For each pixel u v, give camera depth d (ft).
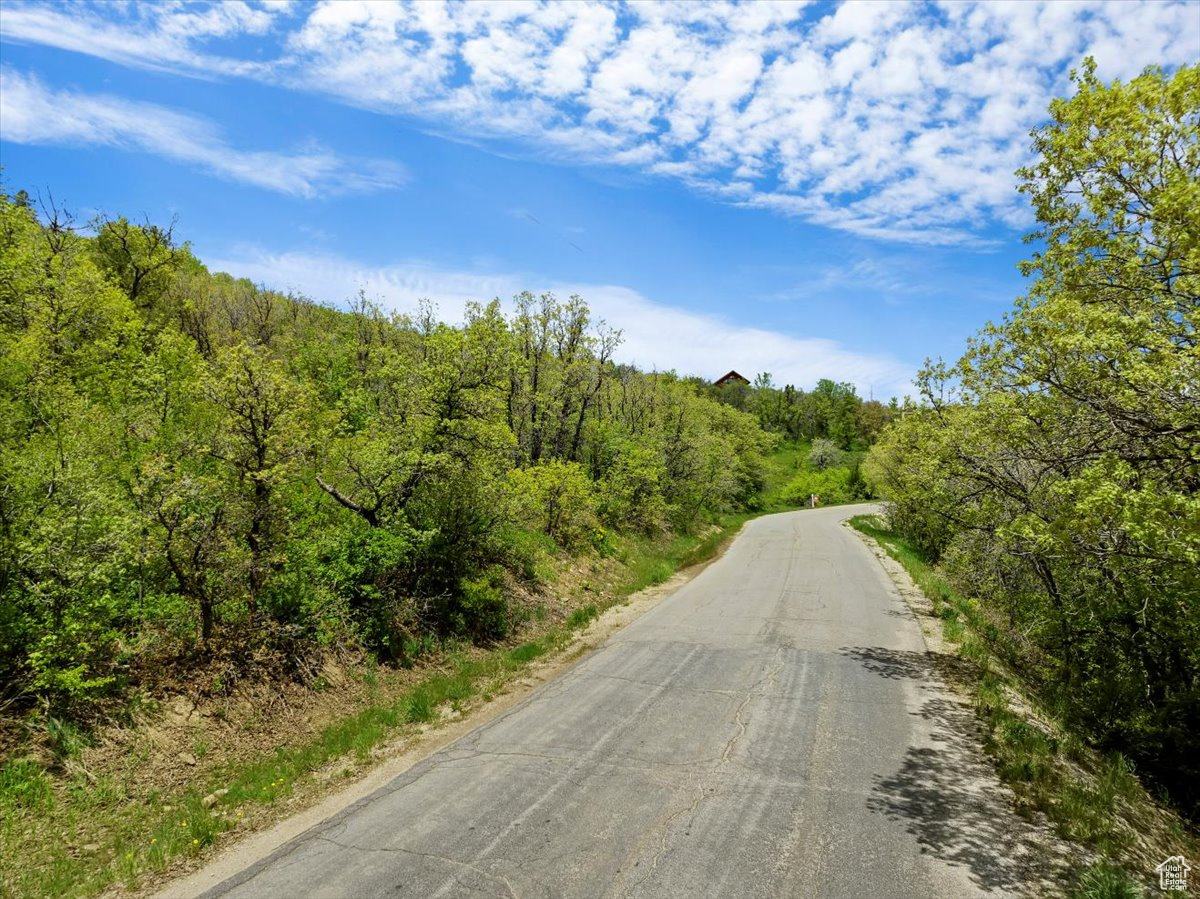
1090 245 27.81
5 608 20.80
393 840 18.15
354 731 26.55
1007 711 27.86
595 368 88.17
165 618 26.55
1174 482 22.93
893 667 34.53
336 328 96.58
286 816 20.01
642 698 30.07
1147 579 30.91
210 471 29.99
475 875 16.30
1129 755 29.58
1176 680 34.50
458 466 40.16
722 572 69.46
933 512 55.06
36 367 38.11
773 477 253.03
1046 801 19.83
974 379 37.63
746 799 20.15
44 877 16.17
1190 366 19.92
